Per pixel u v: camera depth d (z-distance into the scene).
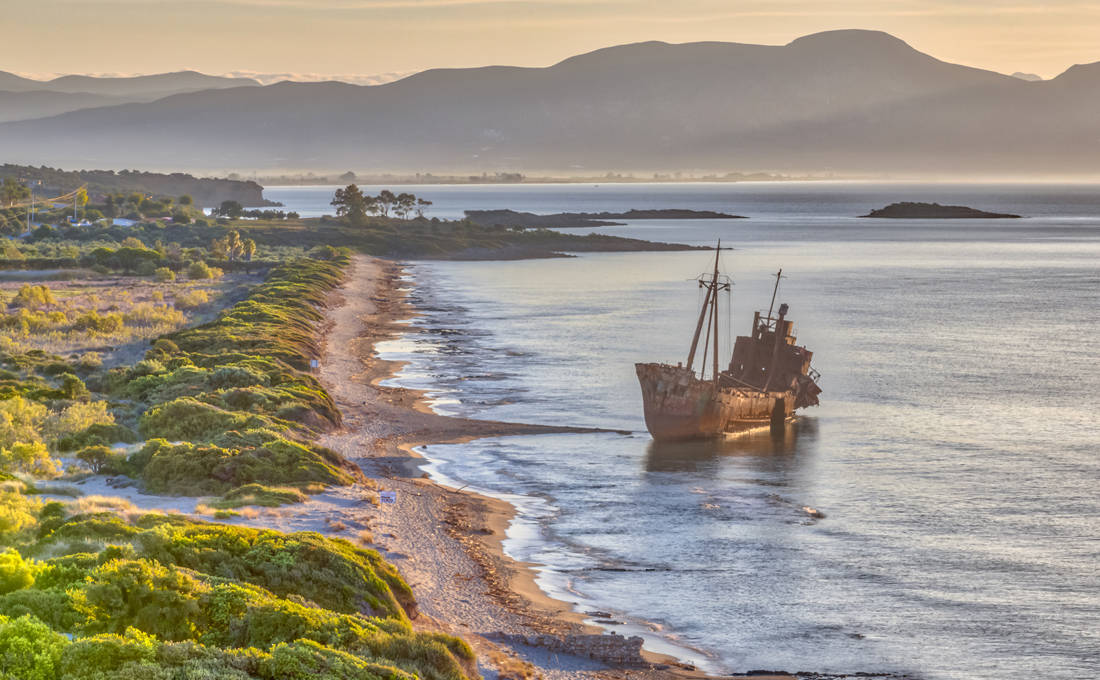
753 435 100.88
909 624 53.53
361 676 34.72
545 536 66.94
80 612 36.66
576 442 95.06
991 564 63.09
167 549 43.97
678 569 61.22
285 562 45.06
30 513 55.69
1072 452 92.94
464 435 96.50
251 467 70.94
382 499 70.00
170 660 33.44
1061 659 49.56
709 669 47.34
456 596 53.16
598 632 50.56
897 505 75.81
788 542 66.94
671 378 96.12
